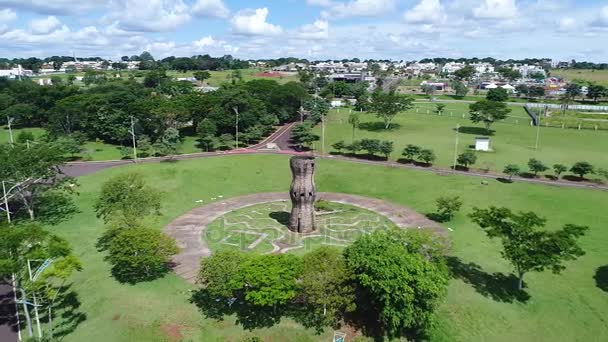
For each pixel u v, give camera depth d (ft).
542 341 156.04
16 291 184.65
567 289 186.70
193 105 504.02
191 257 212.84
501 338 157.28
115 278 192.44
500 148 433.89
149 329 158.40
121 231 202.28
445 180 333.62
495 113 517.55
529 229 178.50
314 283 154.10
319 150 440.45
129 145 465.06
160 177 339.57
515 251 175.32
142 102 472.85
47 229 246.88
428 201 293.84
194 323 162.09
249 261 163.02
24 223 251.19
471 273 199.72
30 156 252.62
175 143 435.53
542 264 169.99
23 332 158.40
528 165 351.46
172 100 510.17
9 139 486.79
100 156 415.64
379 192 316.19
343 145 417.69
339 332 158.20
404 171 359.66
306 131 456.86
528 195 298.56
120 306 170.71
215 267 162.91
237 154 418.10
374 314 166.91
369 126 563.89
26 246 165.07
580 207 275.80
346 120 610.65
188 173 350.02
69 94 588.09
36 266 165.58
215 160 389.19
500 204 284.00
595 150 424.05
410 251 172.35
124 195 227.81
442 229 248.52
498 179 335.26
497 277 196.34
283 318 164.76
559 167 334.24
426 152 374.43
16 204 275.59
